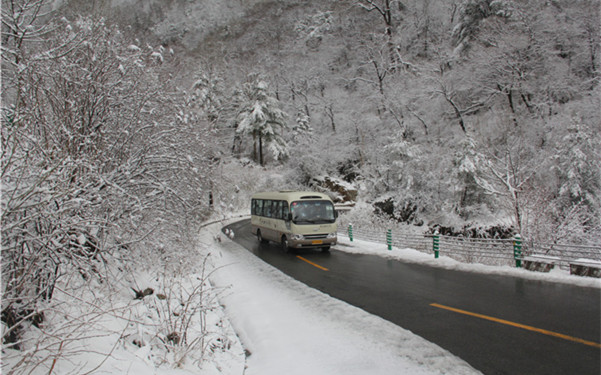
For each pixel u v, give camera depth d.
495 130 30.86
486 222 24.72
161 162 8.02
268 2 104.75
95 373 3.53
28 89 5.14
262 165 56.00
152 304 6.66
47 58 5.33
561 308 7.26
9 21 5.49
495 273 11.13
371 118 41.66
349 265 13.75
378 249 17.67
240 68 63.53
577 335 5.78
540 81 30.03
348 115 45.09
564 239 17.33
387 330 6.50
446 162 30.78
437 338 6.02
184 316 5.35
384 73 42.62
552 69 29.58
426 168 32.25
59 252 4.23
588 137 20.58
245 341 6.38
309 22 83.06
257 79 55.25
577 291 8.49
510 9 31.55
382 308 7.97
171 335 5.25
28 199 3.42
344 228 24.81
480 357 5.20
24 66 4.83
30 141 4.20
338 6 59.09
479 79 32.25
